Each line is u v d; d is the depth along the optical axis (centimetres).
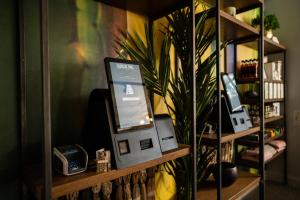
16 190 100
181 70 164
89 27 125
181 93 154
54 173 84
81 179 79
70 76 117
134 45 146
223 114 167
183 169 156
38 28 106
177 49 158
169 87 168
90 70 125
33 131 104
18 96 101
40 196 73
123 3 137
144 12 153
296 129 304
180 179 158
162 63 150
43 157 71
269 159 257
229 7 184
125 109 100
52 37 111
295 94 304
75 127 118
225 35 212
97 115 100
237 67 260
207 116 159
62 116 113
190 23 127
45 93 72
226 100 169
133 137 99
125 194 121
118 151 92
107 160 87
